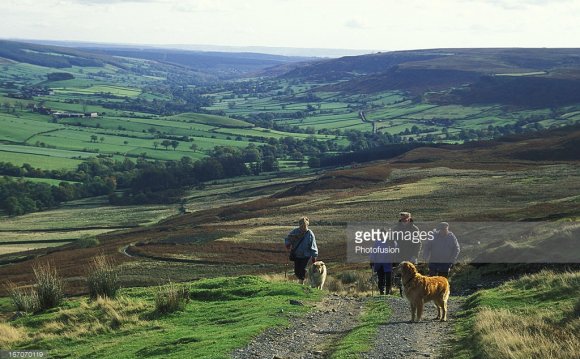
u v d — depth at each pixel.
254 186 179.88
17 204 164.88
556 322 14.19
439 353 13.27
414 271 16.97
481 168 131.88
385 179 134.75
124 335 18.56
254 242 86.12
